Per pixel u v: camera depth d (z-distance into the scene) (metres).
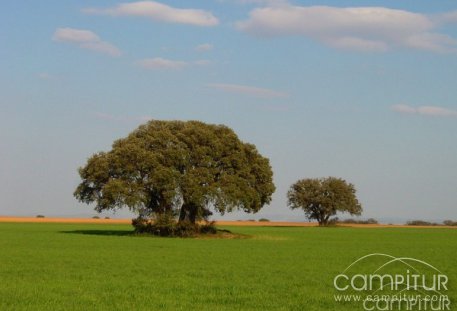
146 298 37.09
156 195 109.94
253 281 45.94
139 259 63.28
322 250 82.19
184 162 107.94
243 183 109.44
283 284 44.25
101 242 93.25
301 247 88.81
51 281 44.47
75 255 67.50
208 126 114.56
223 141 111.19
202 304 35.50
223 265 58.06
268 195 115.31
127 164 106.62
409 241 113.69
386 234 152.00
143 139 110.81
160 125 113.25
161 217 108.62
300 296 38.75
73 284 42.88
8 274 48.81
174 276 48.59
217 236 114.94
